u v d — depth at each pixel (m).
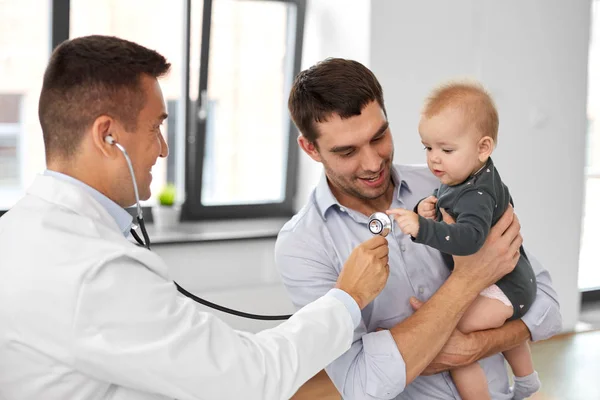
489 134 1.56
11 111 3.62
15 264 1.10
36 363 1.09
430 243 1.41
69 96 1.18
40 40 3.59
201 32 3.86
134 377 1.08
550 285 1.79
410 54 3.69
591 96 4.73
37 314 1.07
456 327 1.66
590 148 4.88
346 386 1.53
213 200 4.16
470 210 1.48
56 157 1.22
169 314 1.11
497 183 1.58
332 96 1.50
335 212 1.68
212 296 3.58
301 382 1.23
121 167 1.22
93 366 1.07
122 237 1.18
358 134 1.51
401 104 3.70
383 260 1.43
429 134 1.56
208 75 3.95
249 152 4.17
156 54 1.27
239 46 3.99
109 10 3.70
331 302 1.33
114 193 1.25
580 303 4.64
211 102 4.01
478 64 3.86
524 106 3.98
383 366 1.46
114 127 1.20
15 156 3.67
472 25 3.82
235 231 3.83
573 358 3.84
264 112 4.15
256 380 1.15
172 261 3.62
